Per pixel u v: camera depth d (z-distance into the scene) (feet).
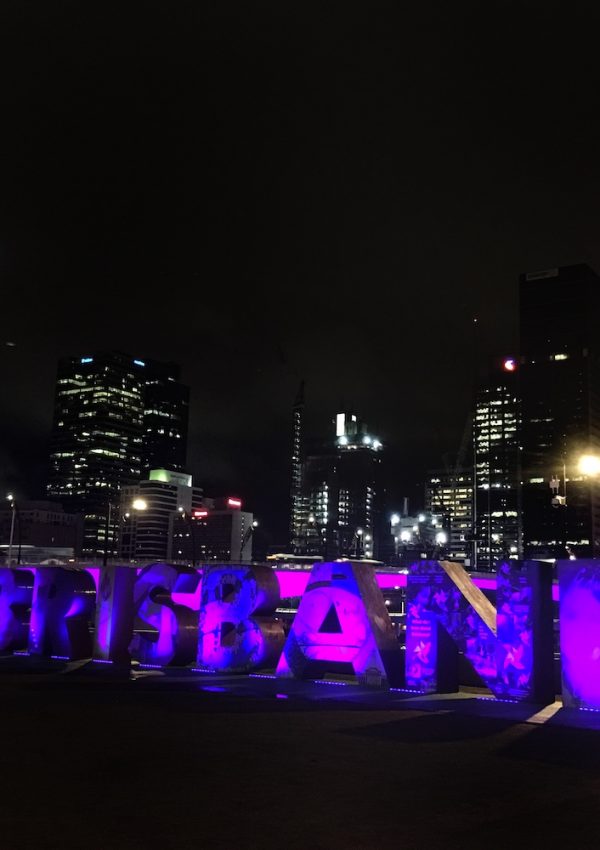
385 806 34.01
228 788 36.60
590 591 67.36
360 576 83.66
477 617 74.08
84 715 57.11
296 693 72.95
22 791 35.65
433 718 58.80
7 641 113.29
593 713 63.82
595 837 30.17
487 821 32.04
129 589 103.04
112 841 28.55
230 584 92.84
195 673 89.81
